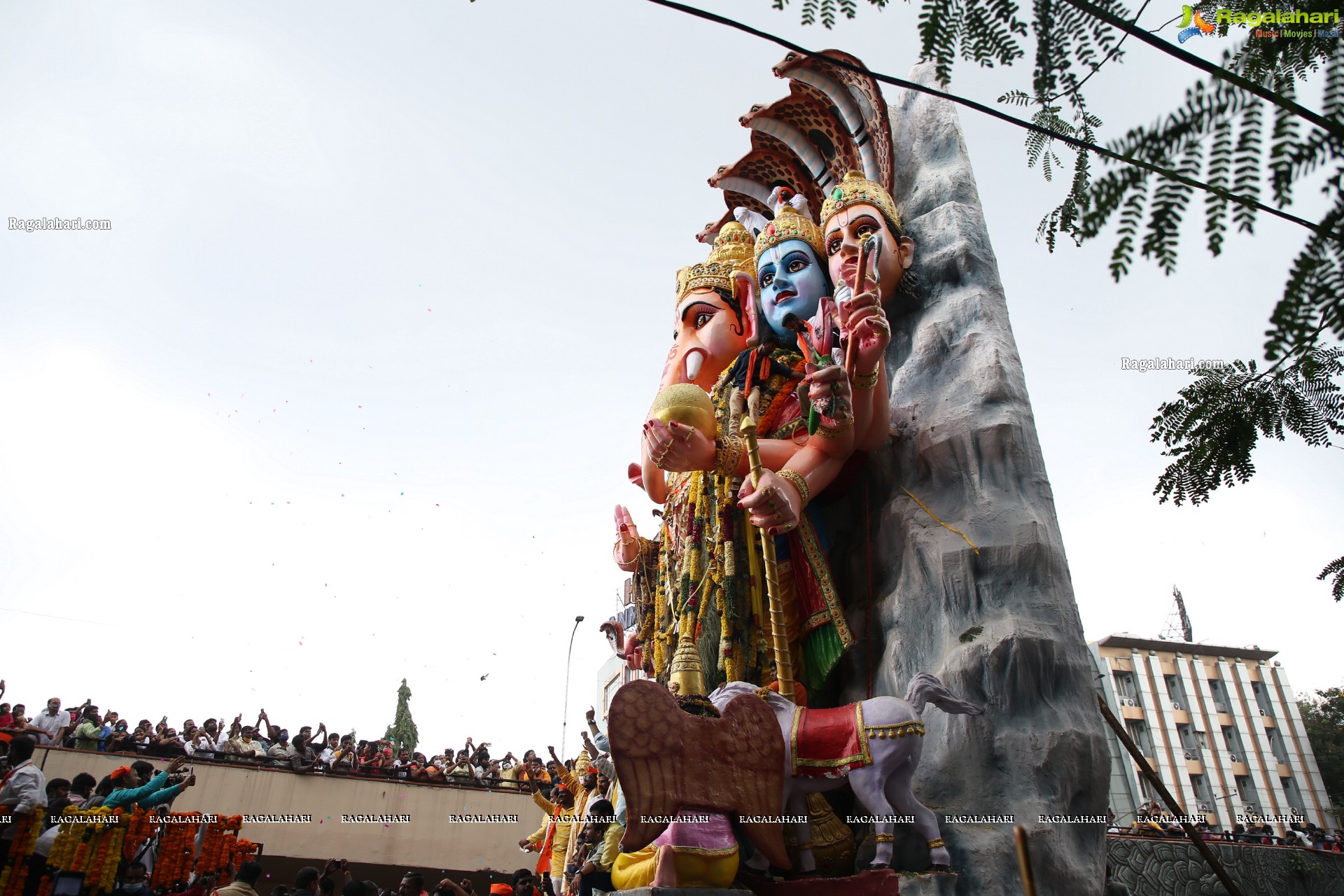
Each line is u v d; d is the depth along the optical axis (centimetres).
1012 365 928
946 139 1141
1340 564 467
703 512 945
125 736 1466
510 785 1716
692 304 1161
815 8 284
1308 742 3384
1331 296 243
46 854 771
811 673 871
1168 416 427
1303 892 1280
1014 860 674
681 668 794
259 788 1505
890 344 1042
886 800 679
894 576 893
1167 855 1230
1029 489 855
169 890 883
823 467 831
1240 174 235
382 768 1645
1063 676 760
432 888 1584
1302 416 402
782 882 685
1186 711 3322
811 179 1256
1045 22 281
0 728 1205
